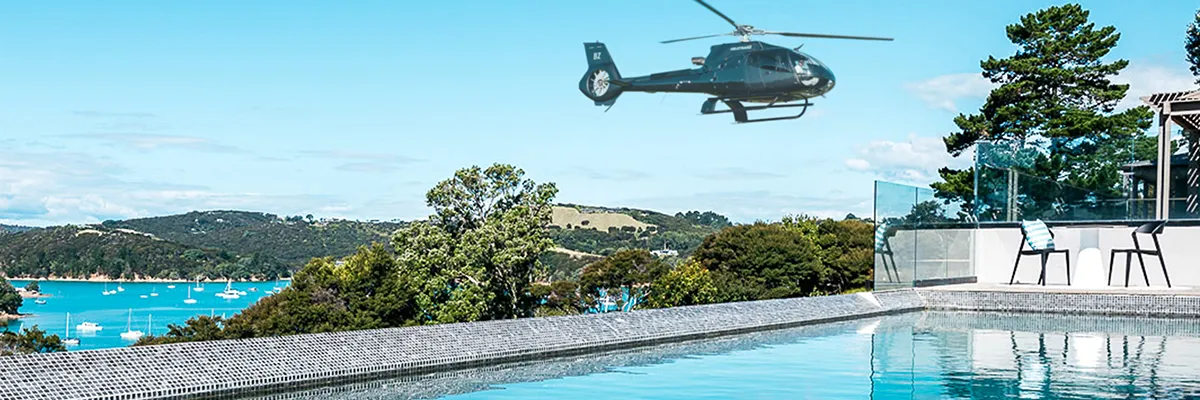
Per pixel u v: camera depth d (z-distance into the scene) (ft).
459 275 107.04
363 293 115.44
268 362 31.50
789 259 117.70
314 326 111.65
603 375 34.04
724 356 38.75
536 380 33.14
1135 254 68.44
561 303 131.85
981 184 71.77
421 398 29.89
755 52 98.22
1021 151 73.26
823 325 51.52
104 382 27.99
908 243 63.82
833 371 34.42
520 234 109.29
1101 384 31.01
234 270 413.80
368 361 33.50
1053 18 123.03
